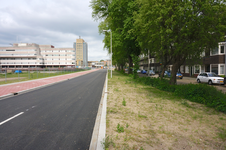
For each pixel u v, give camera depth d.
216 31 8.23
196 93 7.77
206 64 25.89
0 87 13.12
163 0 9.42
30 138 3.76
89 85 15.34
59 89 12.52
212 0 7.88
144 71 46.34
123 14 21.41
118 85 13.98
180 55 11.79
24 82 17.53
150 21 10.06
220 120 4.83
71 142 3.57
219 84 18.06
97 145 3.18
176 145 3.30
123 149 3.06
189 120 4.80
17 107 6.75
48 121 4.96
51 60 94.75
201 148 3.20
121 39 22.58
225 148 3.21
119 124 4.12
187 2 8.17
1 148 3.27
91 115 5.61
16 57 88.88
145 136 3.68
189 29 8.59
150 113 5.48
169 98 8.09
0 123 4.77
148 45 13.66
